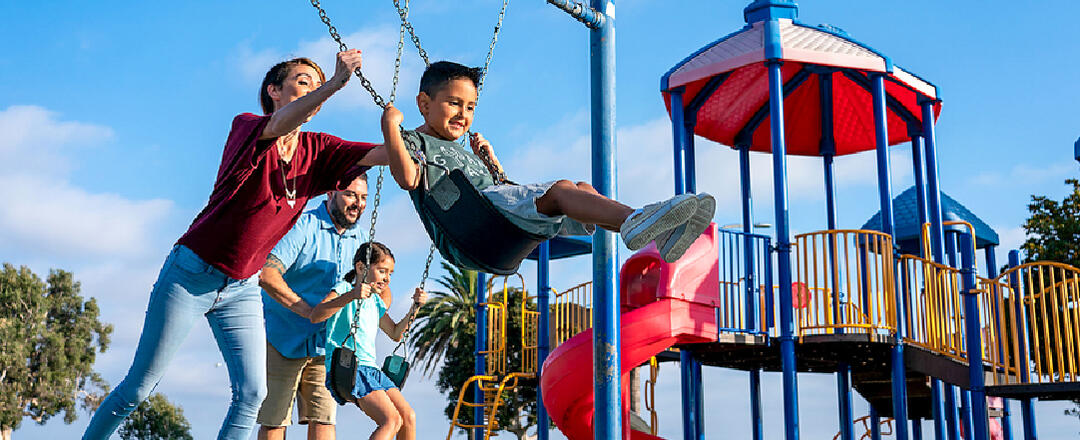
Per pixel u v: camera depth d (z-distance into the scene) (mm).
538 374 16734
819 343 12172
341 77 4305
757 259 12875
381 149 4895
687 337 12172
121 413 4809
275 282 6105
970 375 11766
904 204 19609
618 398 7004
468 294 38656
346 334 6297
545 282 16922
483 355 18547
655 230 4066
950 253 18109
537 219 4469
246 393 4953
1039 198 25938
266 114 4953
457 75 4727
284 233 4996
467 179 4488
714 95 15305
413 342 37969
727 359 14414
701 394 14234
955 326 12523
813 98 16172
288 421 6582
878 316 12039
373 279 6375
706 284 12289
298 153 4867
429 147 4566
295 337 6480
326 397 6766
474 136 4926
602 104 7355
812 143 17062
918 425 17500
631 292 12844
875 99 13594
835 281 12758
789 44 13219
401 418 6305
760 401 15766
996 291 12000
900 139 16531
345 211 6672
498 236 4617
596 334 7074
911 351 12648
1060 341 11055
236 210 4668
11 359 50938
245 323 5004
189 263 4719
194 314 4824
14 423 50812
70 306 57688
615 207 4230
